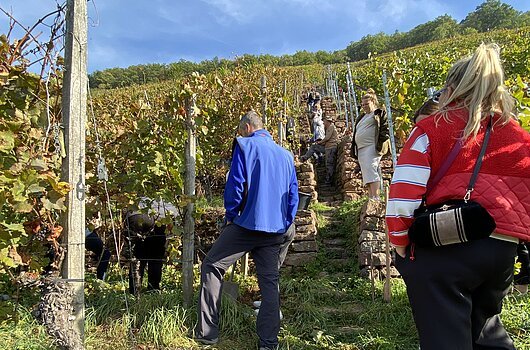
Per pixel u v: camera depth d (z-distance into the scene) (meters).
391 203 2.06
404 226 2.04
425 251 2.01
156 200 4.68
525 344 3.28
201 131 4.67
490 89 2.03
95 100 10.99
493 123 2.03
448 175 2.01
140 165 4.60
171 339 3.73
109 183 4.52
